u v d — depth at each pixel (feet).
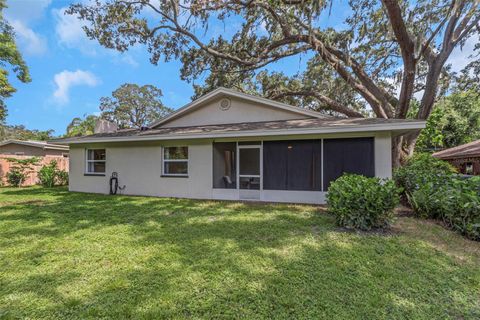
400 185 25.67
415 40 32.14
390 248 12.94
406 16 33.81
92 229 16.53
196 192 30.12
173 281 9.78
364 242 13.78
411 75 32.99
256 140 27.94
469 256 12.12
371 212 15.56
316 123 26.48
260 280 9.85
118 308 8.17
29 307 8.28
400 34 31.01
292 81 58.85
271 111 33.53
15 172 42.57
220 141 29.25
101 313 7.95
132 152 33.30
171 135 28.71
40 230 16.33
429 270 10.76
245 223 17.81
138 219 19.17
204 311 8.05
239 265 11.11
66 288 9.34
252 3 36.24
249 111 34.42
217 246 13.38
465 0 27.99
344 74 41.86
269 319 7.72
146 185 32.50
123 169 33.71
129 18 42.11
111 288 9.30
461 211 15.20
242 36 46.06
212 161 29.48
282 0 33.50
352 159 24.44
